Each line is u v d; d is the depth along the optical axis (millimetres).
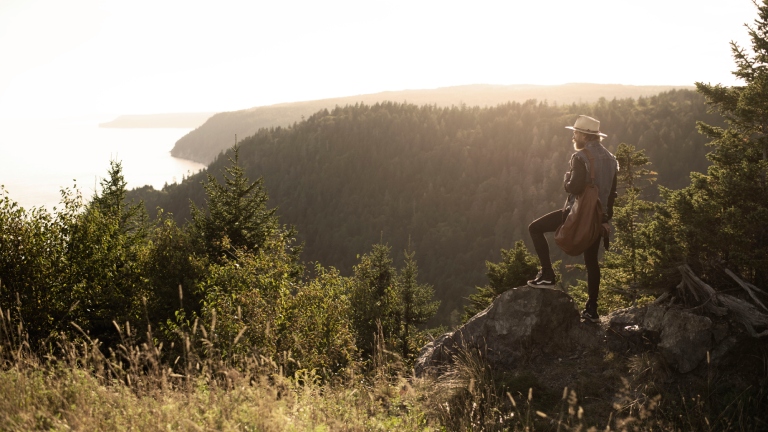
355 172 186250
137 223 21297
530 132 185750
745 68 8383
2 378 3275
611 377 4402
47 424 2848
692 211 5129
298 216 169875
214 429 2660
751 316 4371
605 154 4625
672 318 4582
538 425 3799
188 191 154875
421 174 184375
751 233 4941
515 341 4848
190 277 14180
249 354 4145
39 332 10883
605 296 9398
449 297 121625
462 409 3953
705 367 4297
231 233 18906
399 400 4180
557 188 162250
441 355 5160
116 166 21547
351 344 7625
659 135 166125
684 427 3768
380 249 27500
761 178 5258
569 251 4680
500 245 145625
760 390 3951
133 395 3107
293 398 3344
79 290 12734
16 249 11922
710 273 4980
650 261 5398
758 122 7496
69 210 13938
